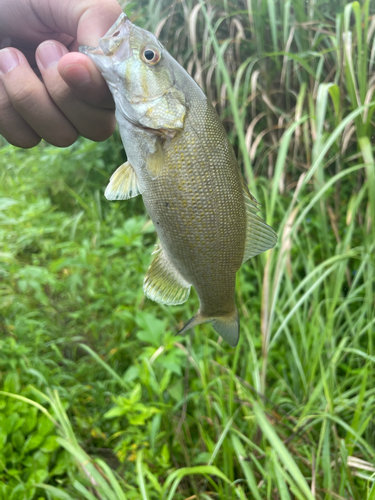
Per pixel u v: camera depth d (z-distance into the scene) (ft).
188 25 1.97
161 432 1.12
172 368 1.13
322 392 1.18
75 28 0.72
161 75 0.66
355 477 1.03
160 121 0.65
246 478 0.97
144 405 1.16
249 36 1.99
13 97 0.67
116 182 0.71
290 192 1.82
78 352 1.42
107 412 1.11
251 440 1.10
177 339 1.26
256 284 1.64
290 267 1.34
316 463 1.00
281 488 0.86
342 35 1.51
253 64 1.82
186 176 0.65
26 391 1.10
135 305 1.47
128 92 0.66
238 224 0.69
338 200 1.64
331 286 1.39
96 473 0.87
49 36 0.81
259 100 1.90
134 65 0.65
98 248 1.75
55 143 0.74
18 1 0.74
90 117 0.70
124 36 0.66
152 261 0.74
